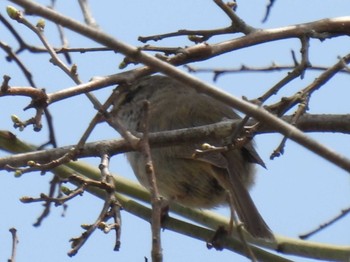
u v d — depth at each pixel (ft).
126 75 29.09
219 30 31.89
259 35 31.91
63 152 30.37
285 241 35.70
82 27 23.02
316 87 29.19
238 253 35.81
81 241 25.52
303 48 31.65
